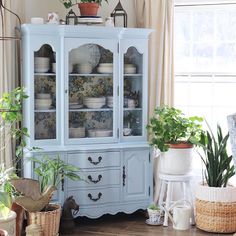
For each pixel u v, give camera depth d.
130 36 6.97
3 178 5.73
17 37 6.90
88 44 6.82
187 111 7.53
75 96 6.86
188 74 7.50
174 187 7.41
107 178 6.84
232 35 7.34
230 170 6.65
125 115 7.06
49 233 6.07
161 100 7.32
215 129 7.45
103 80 6.96
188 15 7.45
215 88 7.43
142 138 7.09
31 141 6.68
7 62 6.68
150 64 7.30
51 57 6.75
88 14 6.86
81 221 7.01
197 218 6.71
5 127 6.56
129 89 7.07
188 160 6.79
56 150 6.65
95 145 6.85
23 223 6.69
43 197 6.01
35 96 6.69
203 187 6.61
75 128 6.86
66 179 6.68
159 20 7.28
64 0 7.43
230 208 6.54
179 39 7.51
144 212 7.21
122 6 7.47
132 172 6.96
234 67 7.36
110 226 6.82
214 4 7.32
